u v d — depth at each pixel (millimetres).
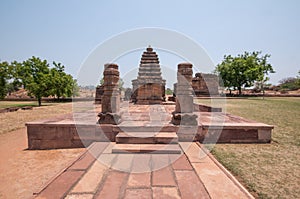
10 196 3465
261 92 44406
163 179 3535
